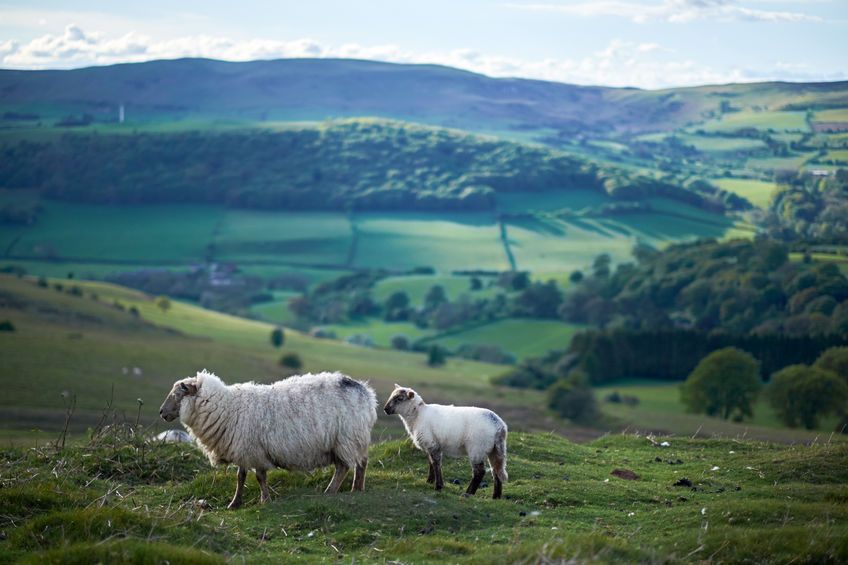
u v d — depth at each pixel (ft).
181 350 324.60
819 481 52.85
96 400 213.05
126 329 373.20
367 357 404.16
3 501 40.37
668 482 53.57
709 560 35.37
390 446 58.29
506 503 46.06
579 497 47.85
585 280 547.49
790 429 239.50
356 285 603.67
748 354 269.03
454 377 355.36
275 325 518.37
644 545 37.63
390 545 38.52
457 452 49.14
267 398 46.73
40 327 332.60
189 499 47.06
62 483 45.06
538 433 71.26
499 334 475.31
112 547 33.81
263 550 38.01
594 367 353.72
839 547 35.81
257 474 46.88
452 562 34.86
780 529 38.01
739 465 57.16
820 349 335.47
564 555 33.94
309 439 46.42
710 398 266.36
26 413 185.26
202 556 34.04
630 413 278.46
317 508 43.01
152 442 56.24
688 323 439.63
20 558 34.19
